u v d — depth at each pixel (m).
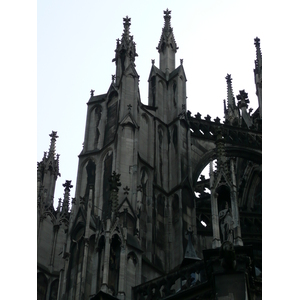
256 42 62.16
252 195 51.94
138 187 37.31
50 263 46.25
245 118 60.28
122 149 39.12
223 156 32.28
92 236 34.25
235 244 28.48
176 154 43.28
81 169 40.38
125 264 31.42
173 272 30.70
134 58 45.44
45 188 52.38
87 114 43.78
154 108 45.22
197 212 43.03
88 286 32.34
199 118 48.44
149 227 37.53
